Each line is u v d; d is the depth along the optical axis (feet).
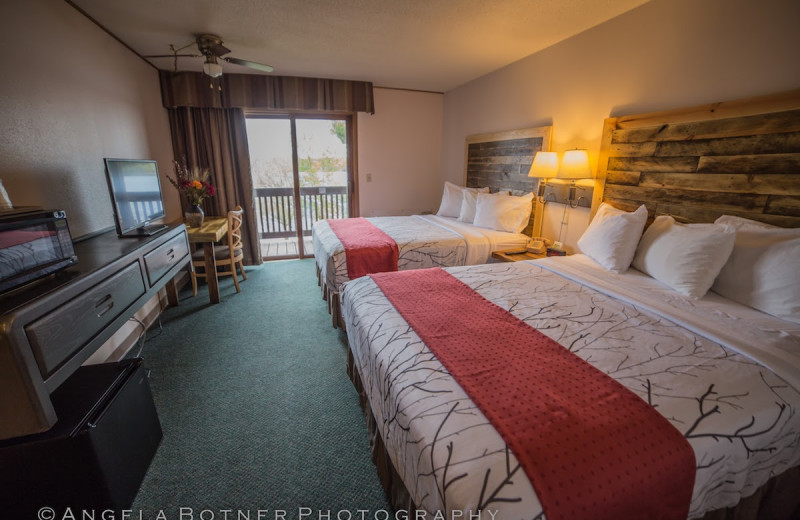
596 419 3.19
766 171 5.80
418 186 17.35
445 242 10.18
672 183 7.23
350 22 8.64
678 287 6.05
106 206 8.45
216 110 13.43
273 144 15.14
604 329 4.94
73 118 7.39
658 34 7.37
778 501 4.07
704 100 6.71
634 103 8.03
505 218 11.42
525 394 3.55
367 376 5.23
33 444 3.74
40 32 6.48
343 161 16.16
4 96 5.65
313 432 5.86
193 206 11.44
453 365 4.08
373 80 14.43
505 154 12.48
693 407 3.38
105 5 7.56
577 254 9.28
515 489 2.63
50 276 4.62
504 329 4.95
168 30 8.99
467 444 2.99
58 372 4.01
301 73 13.34
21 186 5.95
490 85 13.20
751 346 4.36
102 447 4.12
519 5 7.74
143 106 10.95
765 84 5.85
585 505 2.62
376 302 6.01
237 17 8.30
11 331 3.38
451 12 8.10
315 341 8.84
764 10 5.75
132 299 6.11
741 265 5.64
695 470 3.01
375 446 5.02
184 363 7.84
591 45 8.95
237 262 12.91
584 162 8.86
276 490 4.83
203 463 5.24
